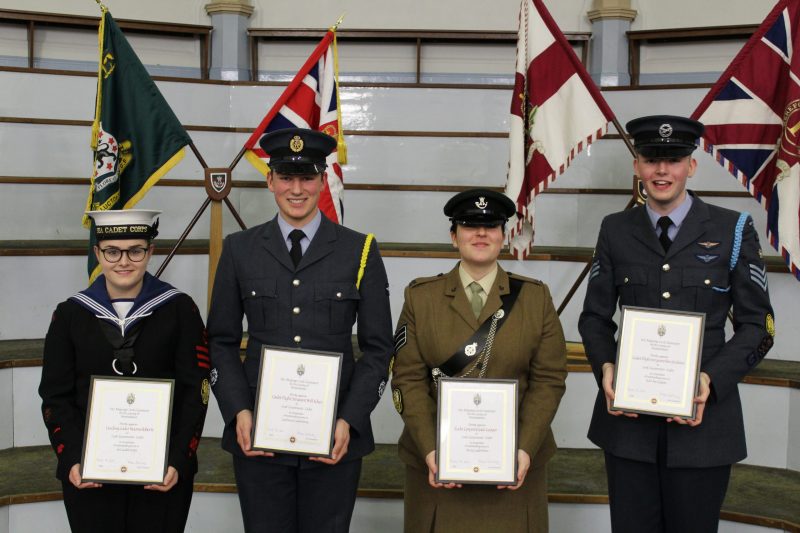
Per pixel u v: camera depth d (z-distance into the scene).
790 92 3.12
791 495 2.94
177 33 5.56
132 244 2.22
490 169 4.94
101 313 2.21
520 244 3.58
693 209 2.31
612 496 2.35
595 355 2.32
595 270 2.44
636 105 4.83
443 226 4.80
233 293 2.34
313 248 2.31
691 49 5.38
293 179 2.26
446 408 2.16
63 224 4.54
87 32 5.45
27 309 3.74
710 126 3.27
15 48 5.30
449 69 5.68
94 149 3.45
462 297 2.32
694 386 2.14
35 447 3.32
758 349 2.21
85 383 2.22
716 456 2.22
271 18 5.70
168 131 3.51
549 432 2.38
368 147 4.93
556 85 3.47
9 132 4.53
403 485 3.00
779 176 3.16
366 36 5.59
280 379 2.18
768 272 3.54
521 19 3.52
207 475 3.03
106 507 2.21
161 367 2.25
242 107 5.06
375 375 2.28
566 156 3.47
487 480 2.14
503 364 2.27
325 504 2.27
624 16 5.38
